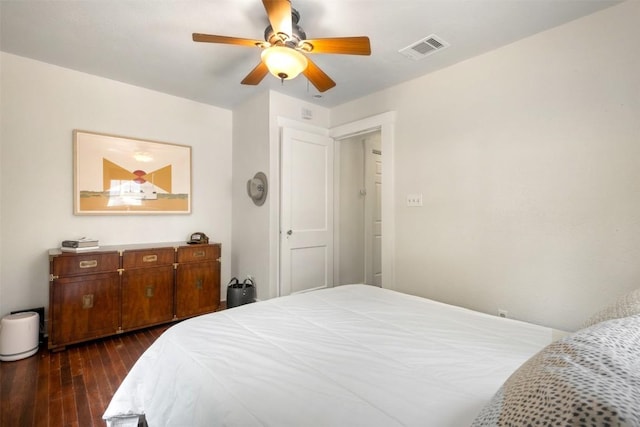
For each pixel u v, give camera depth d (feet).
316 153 11.66
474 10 6.23
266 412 2.57
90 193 9.51
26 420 5.22
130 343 8.50
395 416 2.48
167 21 6.77
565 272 6.58
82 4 6.21
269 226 10.64
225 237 12.62
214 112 12.30
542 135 6.90
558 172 6.68
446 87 8.63
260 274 11.00
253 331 4.33
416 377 3.10
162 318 9.62
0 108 8.20
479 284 7.91
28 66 8.55
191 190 11.63
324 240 11.89
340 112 11.91
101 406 5.64
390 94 10.09
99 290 8.50
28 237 8.60
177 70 9.17
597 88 6.21
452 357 3.56
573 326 6.46
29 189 8.61
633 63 5.82
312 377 3.09
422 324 4.68
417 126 9.32
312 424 2.42
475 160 8.01
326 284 11.93
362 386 2.93
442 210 8.68
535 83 7.02
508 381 2.06
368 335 4.22
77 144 9.26
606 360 1.63
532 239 7.03
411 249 9.41
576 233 6.45
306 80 9.84
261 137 10.98
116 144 9.97
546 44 6.88
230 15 6.54
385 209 10.07
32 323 7.70
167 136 11.09
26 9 6.37
